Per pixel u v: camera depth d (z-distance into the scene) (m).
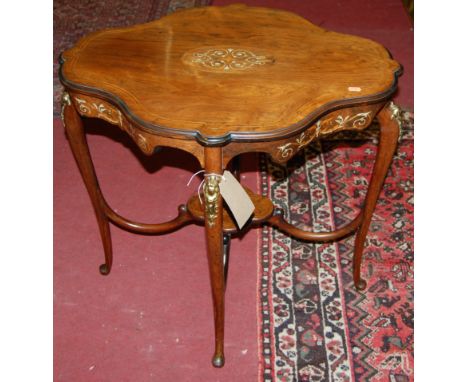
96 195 1.78
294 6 3.80
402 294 1.90
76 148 1.66
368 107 1.44
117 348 1.72
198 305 1.86
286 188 2.33
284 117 1.32
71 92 1.47
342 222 2.17
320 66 1.54
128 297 1.88
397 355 1.70
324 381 1.63
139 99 1.38
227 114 1.32
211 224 1.37
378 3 3.82
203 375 1.64
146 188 2.34
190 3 3.75
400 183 2.36
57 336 1.75
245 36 1.69
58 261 2.01
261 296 1.88
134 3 3.75
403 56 3.24
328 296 1.89
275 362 1.67
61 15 3.58
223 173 1.34
